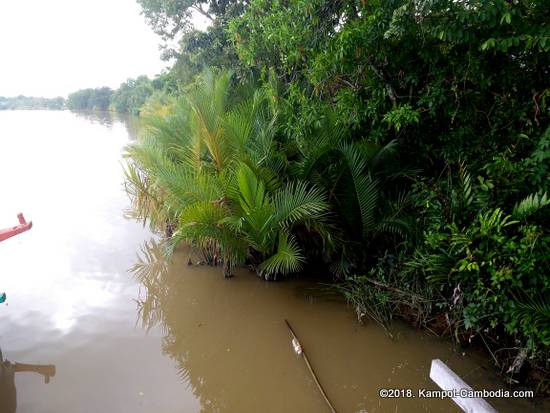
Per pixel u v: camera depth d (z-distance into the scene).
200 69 11.34
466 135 3.79
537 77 3.31
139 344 3.42
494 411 2.19
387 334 3.54
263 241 4.22
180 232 4.04
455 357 3.21
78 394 2.77
